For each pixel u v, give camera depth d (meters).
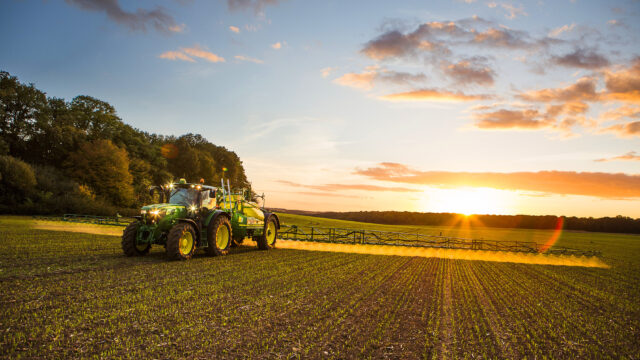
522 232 97.50
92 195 49.88
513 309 7.84
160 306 6.69
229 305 6.98
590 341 5.95
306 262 13.76
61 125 55.91
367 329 5.96
